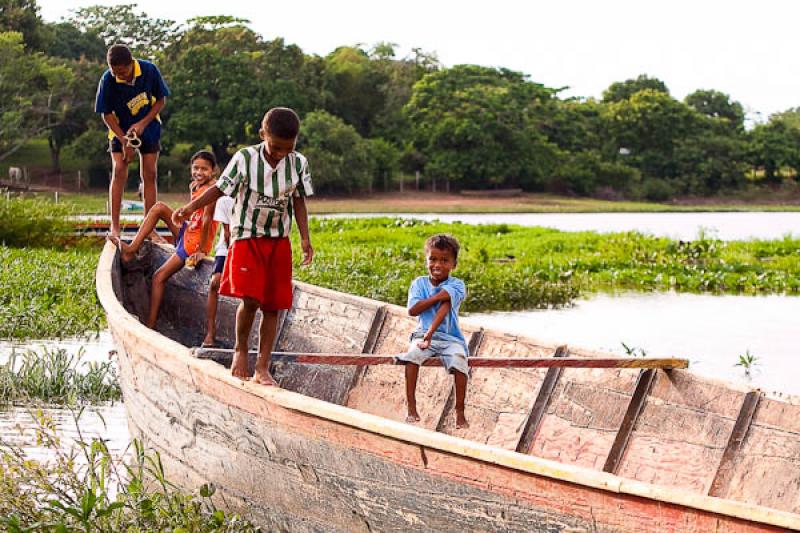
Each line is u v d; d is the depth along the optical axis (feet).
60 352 33.96
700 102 301.22
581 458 21.93
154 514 20.27
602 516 14.69
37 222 73.26
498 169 230.68
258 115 203.62
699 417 20.42
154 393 23.24
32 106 194.90
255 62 215.31
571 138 253.03
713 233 135.13
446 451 16.19
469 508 16.24
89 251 72.90
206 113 203.21
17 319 42.45
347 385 26.66
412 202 212.84
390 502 17.44
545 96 249.55
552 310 57.00
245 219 19.66
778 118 297.74
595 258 81.20
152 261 32.83
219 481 21.26
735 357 41.93
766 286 70.03
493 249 87.56
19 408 30.17
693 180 256.11
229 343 30.73
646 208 220.02
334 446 18.20
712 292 67.77
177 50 221.46
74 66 208.95
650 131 260.83
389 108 239.09
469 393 24.44
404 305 52.70
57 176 204.64
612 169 247.70
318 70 232.94
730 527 13.48
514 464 15.33
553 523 15.24
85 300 46.96
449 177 228.63
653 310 57.31
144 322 32.48
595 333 48.01
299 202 20.16
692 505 13.70
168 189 200.85
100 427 28.30
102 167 198.70
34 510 20.24
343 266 62.90
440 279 22.17
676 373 20.98
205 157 30.19
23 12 225.76
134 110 32.35
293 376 28.07
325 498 18.70
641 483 14.29
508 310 56.90
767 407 19.58
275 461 19.60
